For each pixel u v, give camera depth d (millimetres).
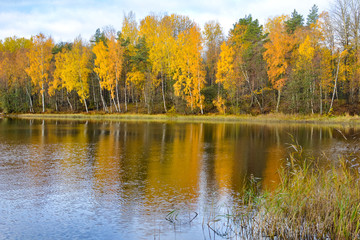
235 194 9180
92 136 24000
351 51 41375
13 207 8000
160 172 11969
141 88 55125
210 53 56906
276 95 50188
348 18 41562
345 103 42812
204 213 7645
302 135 24812
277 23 45531
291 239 6109
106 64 53156
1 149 17297
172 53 53000
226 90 50469
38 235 6391
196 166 13133
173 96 51344
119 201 8500
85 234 6457
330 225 6285
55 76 57094
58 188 9680
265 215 6602
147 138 22906
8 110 59562
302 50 41812
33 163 13445
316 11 68812
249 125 35312
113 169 12414
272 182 10516
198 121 42344
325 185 7559
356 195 6969
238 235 6391
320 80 41031
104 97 63406
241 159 14812
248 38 55031
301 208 6723
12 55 67062
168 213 7637
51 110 60688
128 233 6520
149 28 60375
